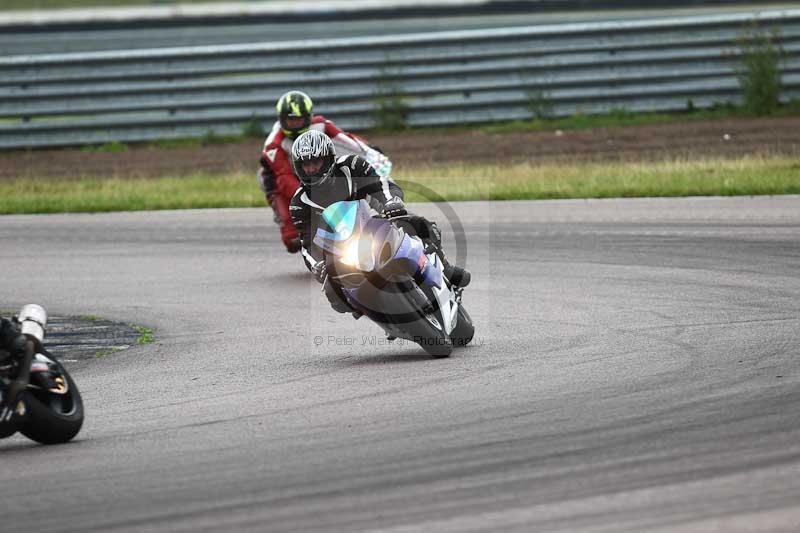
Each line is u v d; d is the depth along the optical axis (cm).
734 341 2773
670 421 2058
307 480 1827
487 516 1609
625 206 5316
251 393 2580
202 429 2241
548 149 7438
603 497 1664
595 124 8300
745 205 5088
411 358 2889
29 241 5400
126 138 8662
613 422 2075
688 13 10969
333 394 2488
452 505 1666
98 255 5000
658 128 7969
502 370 2622
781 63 8325
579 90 8512
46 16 12638
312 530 1590
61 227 5712
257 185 6600
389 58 8581
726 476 1725
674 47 8475
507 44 8600
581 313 3341
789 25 8400
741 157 6606
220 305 3916
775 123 7825
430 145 7900
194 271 4566
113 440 2208
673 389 2306
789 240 4284
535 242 4653
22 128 8638
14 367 2122
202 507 1714
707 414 2091
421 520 1608
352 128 8575
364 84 8588
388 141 8175
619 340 2900
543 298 3628
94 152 8538
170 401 2561
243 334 3422
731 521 1535
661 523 1545
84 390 2772
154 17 11825
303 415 2298
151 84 8706
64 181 7231
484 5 11450
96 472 1956
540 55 8531
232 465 1944
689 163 6162
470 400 2327
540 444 1959
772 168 5850
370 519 1623
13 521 1697
